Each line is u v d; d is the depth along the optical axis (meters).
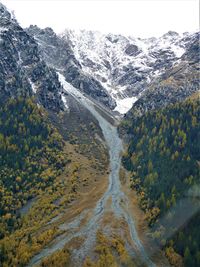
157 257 161.50
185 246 162.75
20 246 163.50
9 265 150.88
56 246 161.00
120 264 149.50
